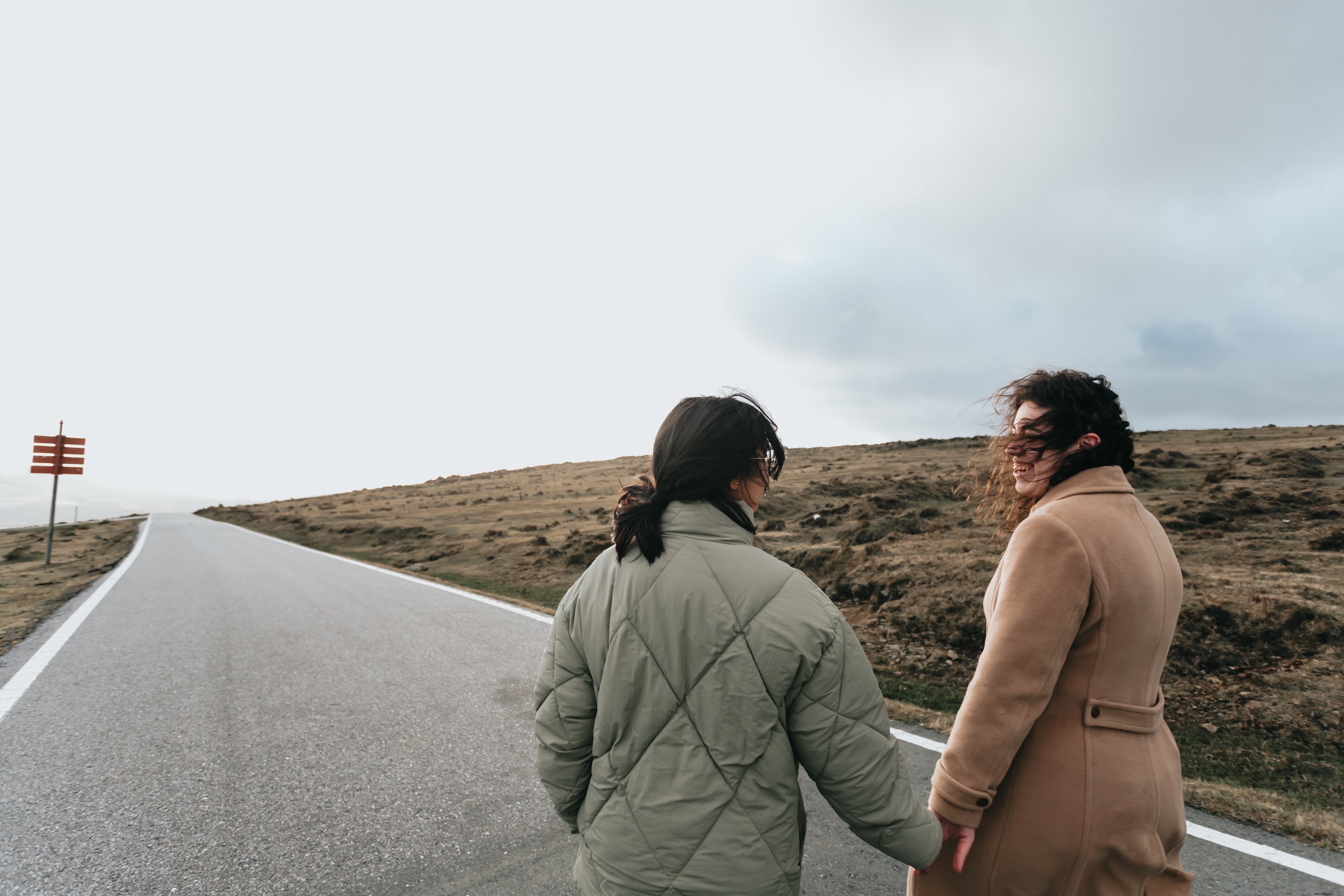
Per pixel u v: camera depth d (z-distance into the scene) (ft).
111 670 17.47
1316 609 16.80
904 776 3.89
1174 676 15.76
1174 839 4.32
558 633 4.33
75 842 8.88
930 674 17.54
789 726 3.81
